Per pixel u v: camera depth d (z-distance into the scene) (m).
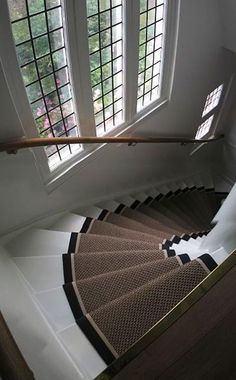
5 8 1.45
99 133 2.62
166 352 0.97
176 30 2.63
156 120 3.18
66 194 2.60
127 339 1.48
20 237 2.23
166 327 1.02
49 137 2.13
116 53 2.34
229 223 1.82
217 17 3.02
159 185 4.23
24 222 2.28
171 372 0.93
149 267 1.87
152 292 1.59
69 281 1.92
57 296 1.75
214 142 4.89
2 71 1.58
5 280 1.61
